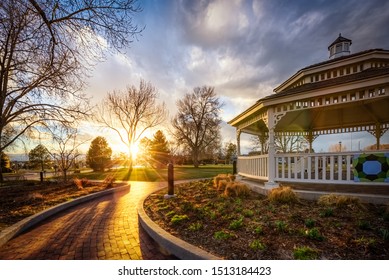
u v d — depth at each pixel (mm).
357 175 4965
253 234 3086
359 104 7254
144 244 3299
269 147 6156
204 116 35000
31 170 25891
